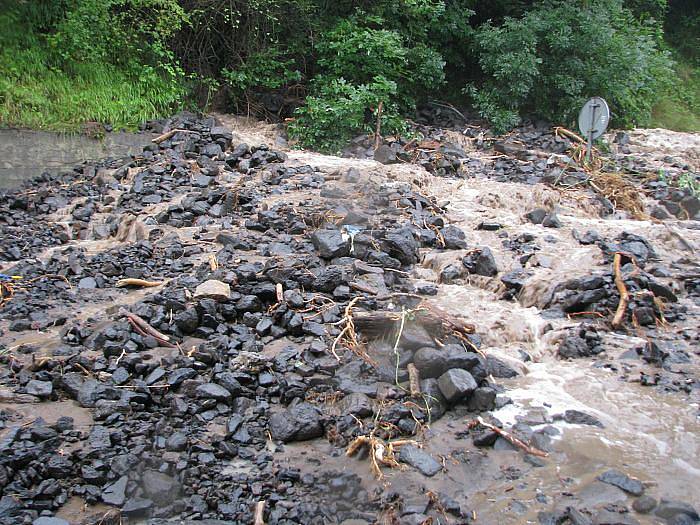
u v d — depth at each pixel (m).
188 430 5.40
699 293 8.26
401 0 17.06
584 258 8.80
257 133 15.27
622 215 11.55
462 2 19.39
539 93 18.33
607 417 5.87
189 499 4.71
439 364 6.11
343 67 15.99
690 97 25.53
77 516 4.52
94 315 7.21
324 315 6.94
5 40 13.71
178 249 8.73
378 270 8.04
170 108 14.99
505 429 5.63
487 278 8.45
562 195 12.04
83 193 11.43
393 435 5.52
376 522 4.60
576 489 4.96
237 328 6.79
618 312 7.45
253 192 10.89
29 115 12.78
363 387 5.97
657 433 5.66
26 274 8.37
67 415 5.52
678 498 4.86
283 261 8.07
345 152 14.59
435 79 17.78
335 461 5.22
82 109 13.45
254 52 16.47
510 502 4.82
